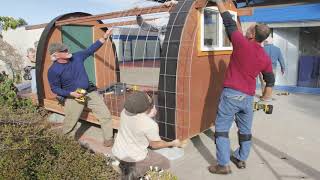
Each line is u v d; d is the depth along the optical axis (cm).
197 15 520
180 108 509
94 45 554
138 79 1116
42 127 437
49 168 360
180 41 489
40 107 698
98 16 654
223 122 433
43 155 384
